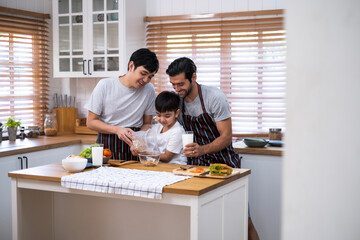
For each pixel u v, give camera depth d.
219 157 2.54
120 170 2.25
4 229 3.21
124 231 2.47
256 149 3.24
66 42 4.09
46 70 4.40
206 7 4.07
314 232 0.32
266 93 3.94
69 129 4.32
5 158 3.18
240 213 2.25
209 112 2.48
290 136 0.31
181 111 2.59
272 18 3.84
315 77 0.30
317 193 0.31
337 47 0.30
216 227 1.98
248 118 3.97
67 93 4.47
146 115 2.89
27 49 4.22
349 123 0.30
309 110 0.31
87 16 3.99
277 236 3.25
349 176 0.30
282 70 3.85
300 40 0.31
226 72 4.00
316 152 0.31
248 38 3.95
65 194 2.60
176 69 2.36
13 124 3.70
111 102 2.72
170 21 4.20
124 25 3.86
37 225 2.47
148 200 1.89
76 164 2.17
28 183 2.18
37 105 4.30
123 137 2.55
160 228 2.37
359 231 0.30
